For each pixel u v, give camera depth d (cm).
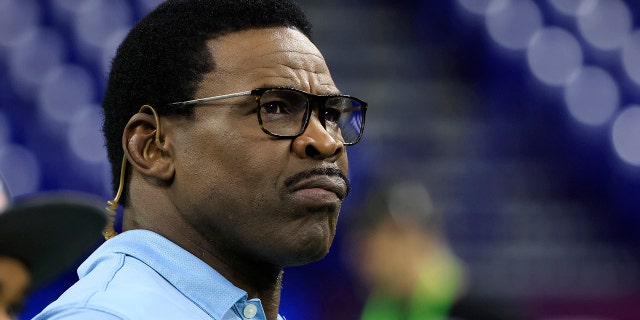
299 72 587
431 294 1382
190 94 571
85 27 3069
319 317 2098
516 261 2662
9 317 837
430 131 3019
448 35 3366
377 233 1382
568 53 3172
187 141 570
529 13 3256
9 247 826
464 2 3319
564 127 2994
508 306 1421
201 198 564
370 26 3419
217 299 552
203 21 586
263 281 601
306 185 564
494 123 3059
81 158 2622
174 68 579
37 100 2844
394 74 3259
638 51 3228
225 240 573
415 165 2886
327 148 569
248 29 589
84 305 499
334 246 2155
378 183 1419
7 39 2997
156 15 612
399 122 3056
